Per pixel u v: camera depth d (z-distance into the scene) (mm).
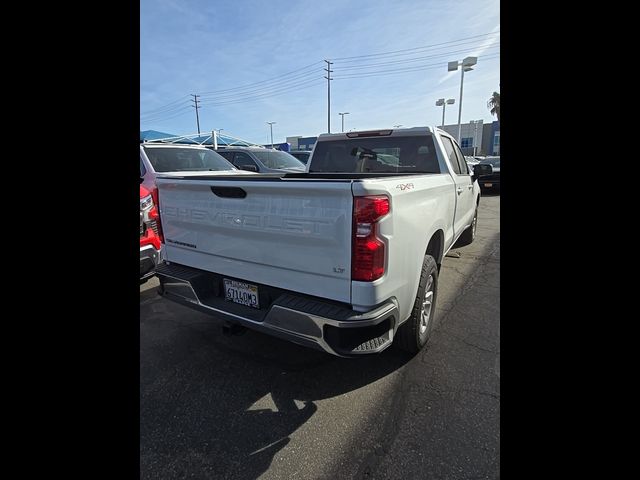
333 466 1817
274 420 2152
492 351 2840
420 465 1798
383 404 2262
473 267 5031
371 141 4160
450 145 4434
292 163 9430
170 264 2982
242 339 3146
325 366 2701
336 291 1989
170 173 5574
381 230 1888
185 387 2471
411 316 2523
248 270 2387
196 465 1837
